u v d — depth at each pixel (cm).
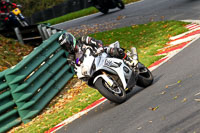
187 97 1680
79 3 9962
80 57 1972
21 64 2620
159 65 2725
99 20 6481
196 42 2998
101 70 2011
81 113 2253
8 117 2538
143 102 1897
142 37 4294
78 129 1894
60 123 2236
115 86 1995
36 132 2214
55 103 2870
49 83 2917
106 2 6906
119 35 4706
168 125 1415
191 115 1430
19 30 4216
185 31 3838
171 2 6228
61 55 3253
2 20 5191
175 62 2606
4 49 3819
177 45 3247
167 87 2023
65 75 3250
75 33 5834
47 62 2984
